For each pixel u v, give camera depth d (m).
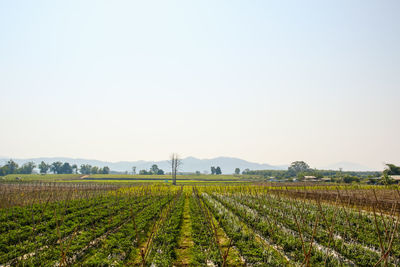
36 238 15.61
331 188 46.62
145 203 32.69
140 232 18.22
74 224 19.36
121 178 120.19
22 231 17.41
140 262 12.59
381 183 58.00
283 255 13.63
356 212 23.16
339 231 17.45
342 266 11.56
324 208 25.67
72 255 13.13
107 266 11.89
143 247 15.15
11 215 22.23
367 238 15.51
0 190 43.28
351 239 16.06
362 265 11.95
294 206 27.12
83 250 14.49
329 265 11.76
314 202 30.44
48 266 11.38
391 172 75.44
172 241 15.77
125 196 39.41
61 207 27.22
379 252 13.30
